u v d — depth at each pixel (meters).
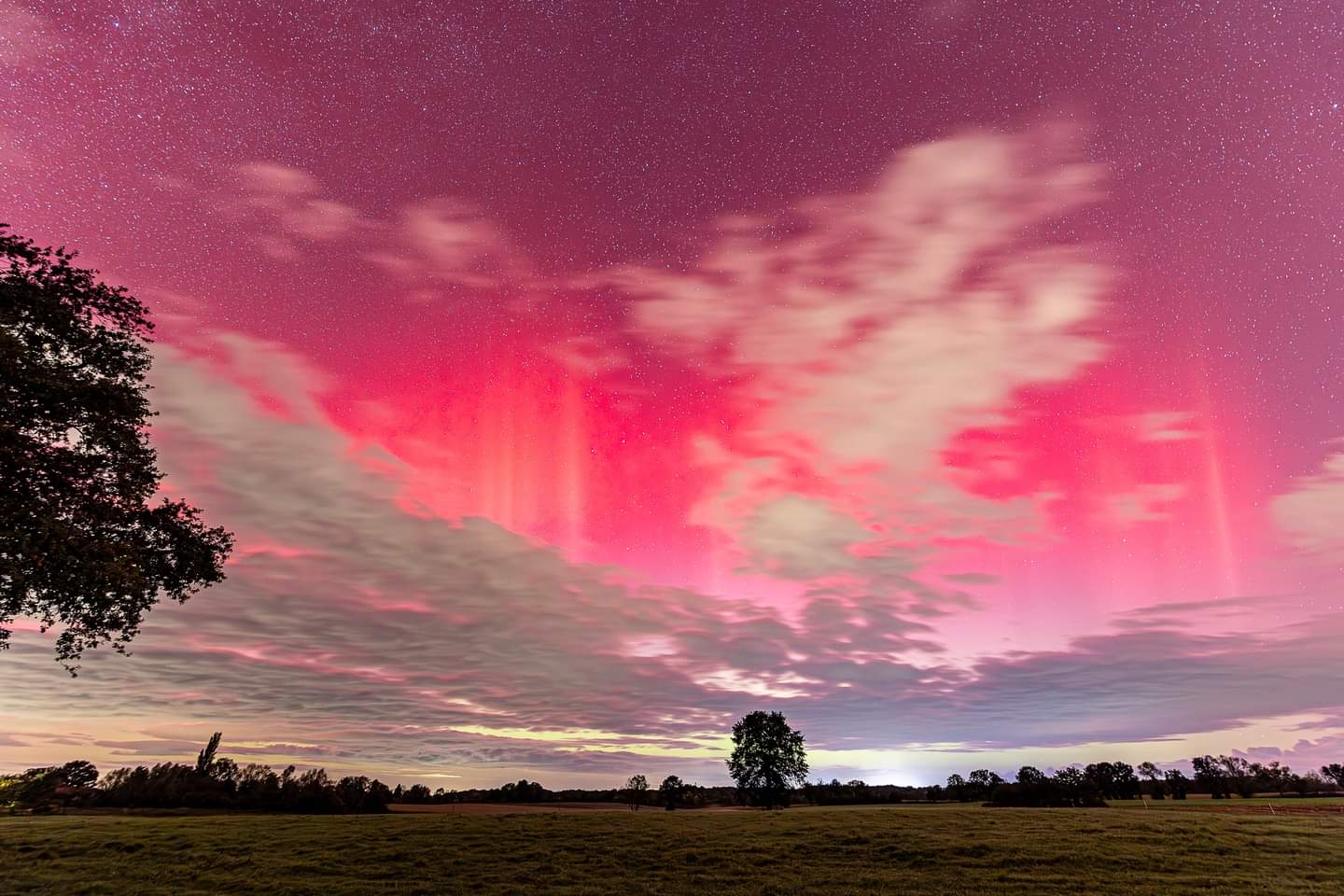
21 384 18.03
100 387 19.75
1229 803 87.44
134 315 21.42
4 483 17.84
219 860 38.78
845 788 127.38
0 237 19.41
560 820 55.41
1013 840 42.69
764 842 43.72
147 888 32.69
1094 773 109.38
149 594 21.56
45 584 18.81
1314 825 48.94
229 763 89.31
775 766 103.94
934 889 31.22
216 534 23.45
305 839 45.00
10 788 81.06
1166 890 30.86
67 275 20.44
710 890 31.55
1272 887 31.52
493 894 31.06
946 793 116.00
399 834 47.12
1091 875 34.00
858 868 36.25
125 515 20.98
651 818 57.72
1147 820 51.88
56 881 33.94
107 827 50.78
